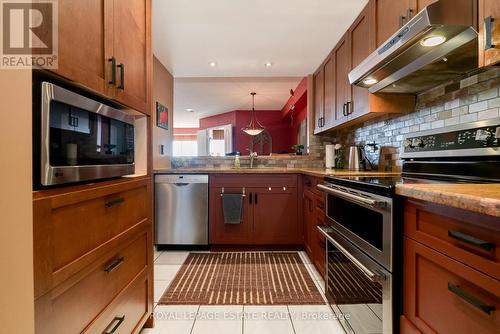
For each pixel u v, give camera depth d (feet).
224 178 9.36
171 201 9.37
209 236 9.37
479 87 4.55
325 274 6.22
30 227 2.21
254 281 6.97
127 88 4.13
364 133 8.71
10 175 2.00
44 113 2.58
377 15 5.85
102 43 3.42
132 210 4.34
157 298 6.13
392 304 3.40
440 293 2.65
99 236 3.37
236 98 16.22
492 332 2.08
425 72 4.87
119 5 3.86
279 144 19.95
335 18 6.91
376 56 4.91
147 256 4.93
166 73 10.50
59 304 2.64
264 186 9.36
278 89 14.25
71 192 2.84
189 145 28.12
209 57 9.29
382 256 3.61
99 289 3.36
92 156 3.44
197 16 6.75
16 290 2.07
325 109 9.53
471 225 2.26
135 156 5.02
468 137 4.27
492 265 2.06
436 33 3.79
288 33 7.65
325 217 6.15
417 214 3.03
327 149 9.97
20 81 2.10
